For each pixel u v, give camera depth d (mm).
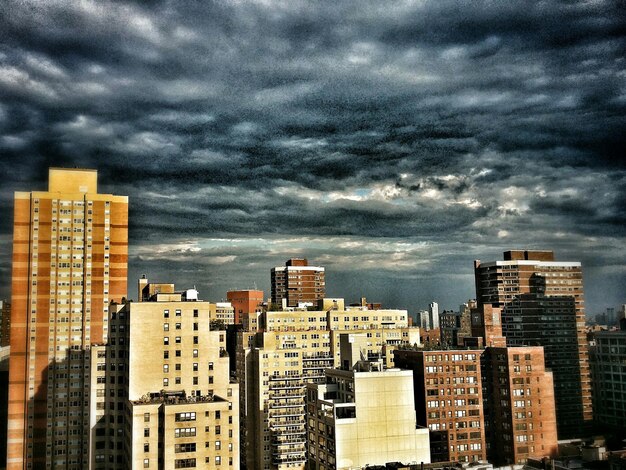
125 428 176625
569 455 194875
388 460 167250
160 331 172875
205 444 152875
